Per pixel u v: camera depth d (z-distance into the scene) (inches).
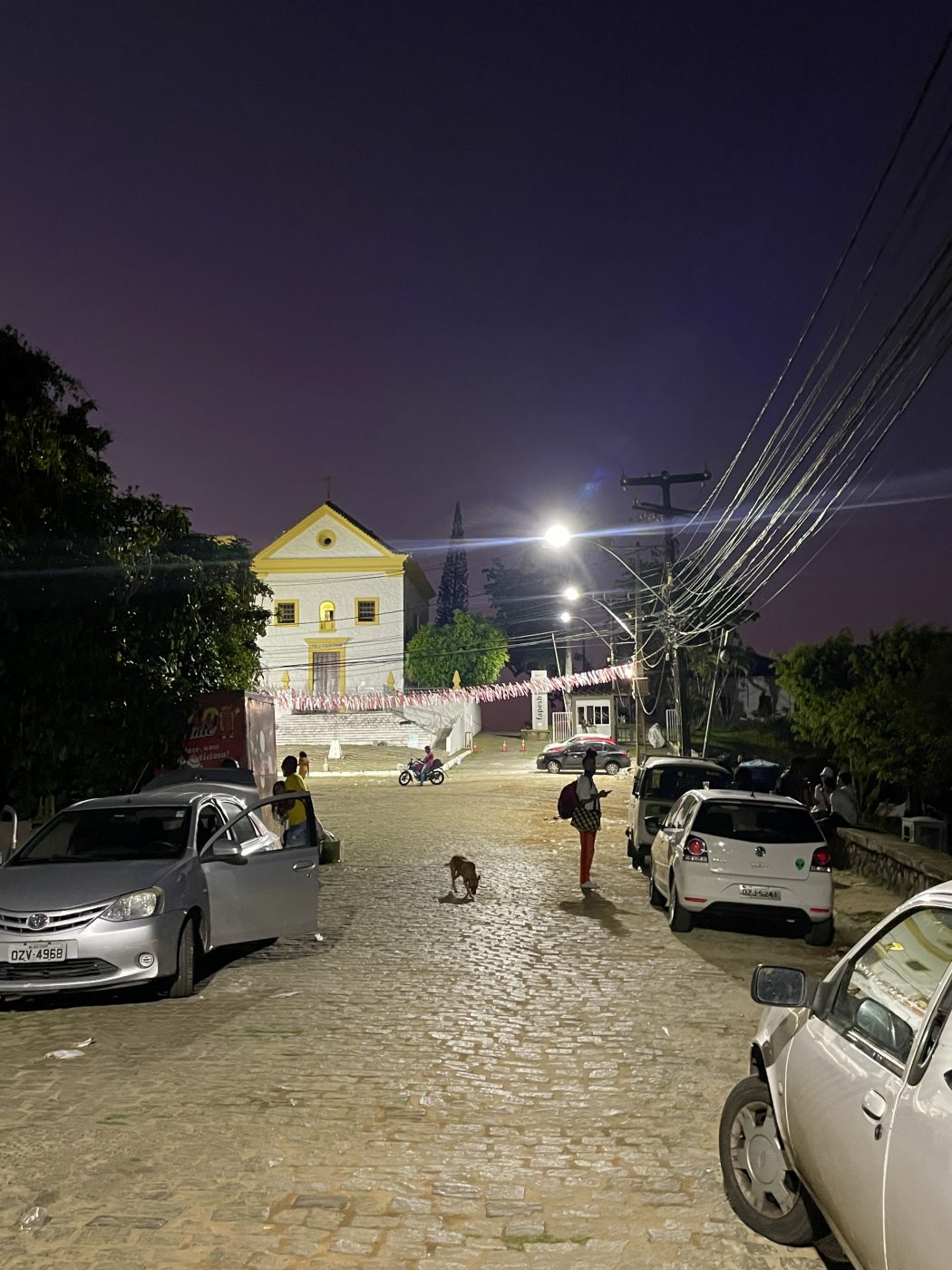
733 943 437.7
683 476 1227.9
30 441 468.8
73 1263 166.9
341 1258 169.6
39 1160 207.5
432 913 507.8
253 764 784.3
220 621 780.6
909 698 704.4
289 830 417.1
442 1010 327.0
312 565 2336.4
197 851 371.6
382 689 2304.4
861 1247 128.0
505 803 1149.7
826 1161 140.0
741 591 923.4
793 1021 171.2
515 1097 247.6
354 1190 195.2
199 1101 241.8
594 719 2246.6
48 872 348.5
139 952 324.8
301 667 2325.3
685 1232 180.1
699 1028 307.7
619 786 1395.2
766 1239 176.9
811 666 882.8
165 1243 173.6
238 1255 170.1
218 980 369.1
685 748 1150.3
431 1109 238.2
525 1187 197.5
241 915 381.7
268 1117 232.2
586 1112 237.8
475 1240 176.4
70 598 477.4
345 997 343.0
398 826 922.1
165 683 604.4
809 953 423.2
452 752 1988.2
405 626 2432.3
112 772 553.0
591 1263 169.2
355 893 568.4
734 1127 185.8
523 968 387.2
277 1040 293.3
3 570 443.8
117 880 337.7
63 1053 279.1
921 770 714.8
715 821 451.5
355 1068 268.1
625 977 373.4
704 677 2207.2
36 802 536.7
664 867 494.6
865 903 546.0
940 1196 107.3
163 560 603.5
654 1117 235.5
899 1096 123.4
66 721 493.7
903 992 141.0
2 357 494.3
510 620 3208.7
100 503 508.4
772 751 1480.1
